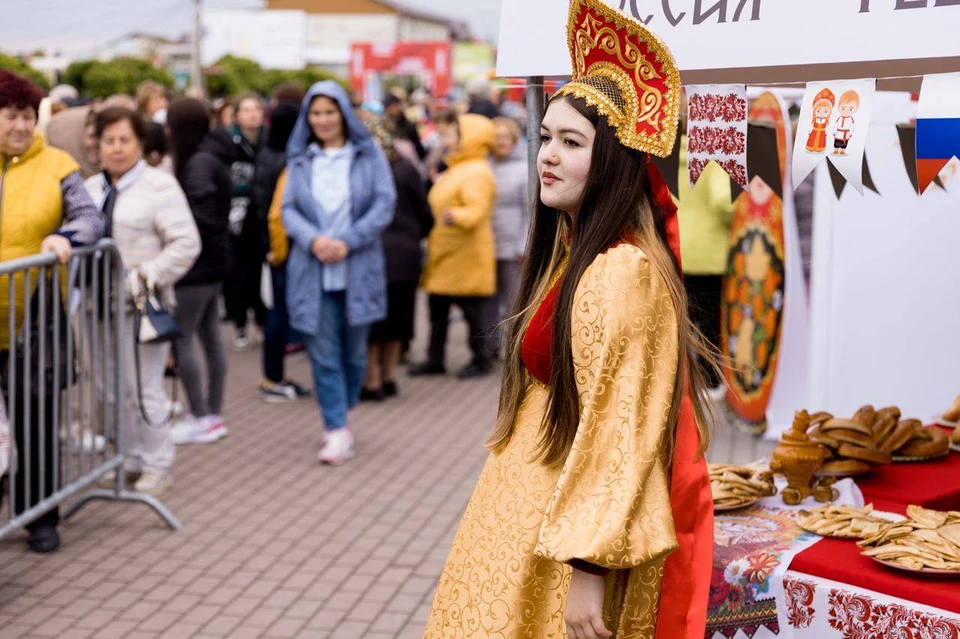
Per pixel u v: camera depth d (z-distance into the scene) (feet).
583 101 6.30
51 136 18.31
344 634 12.57
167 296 16.80
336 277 18.70
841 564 7.89
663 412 6.11
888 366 15.25
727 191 19.57
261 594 13.71
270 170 25.89
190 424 21.18
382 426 22.76
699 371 6.62
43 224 14.23
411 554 15.23
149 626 12.70
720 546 8.38
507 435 6.97
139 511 16.89
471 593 6.74
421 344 32.73
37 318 14.03
